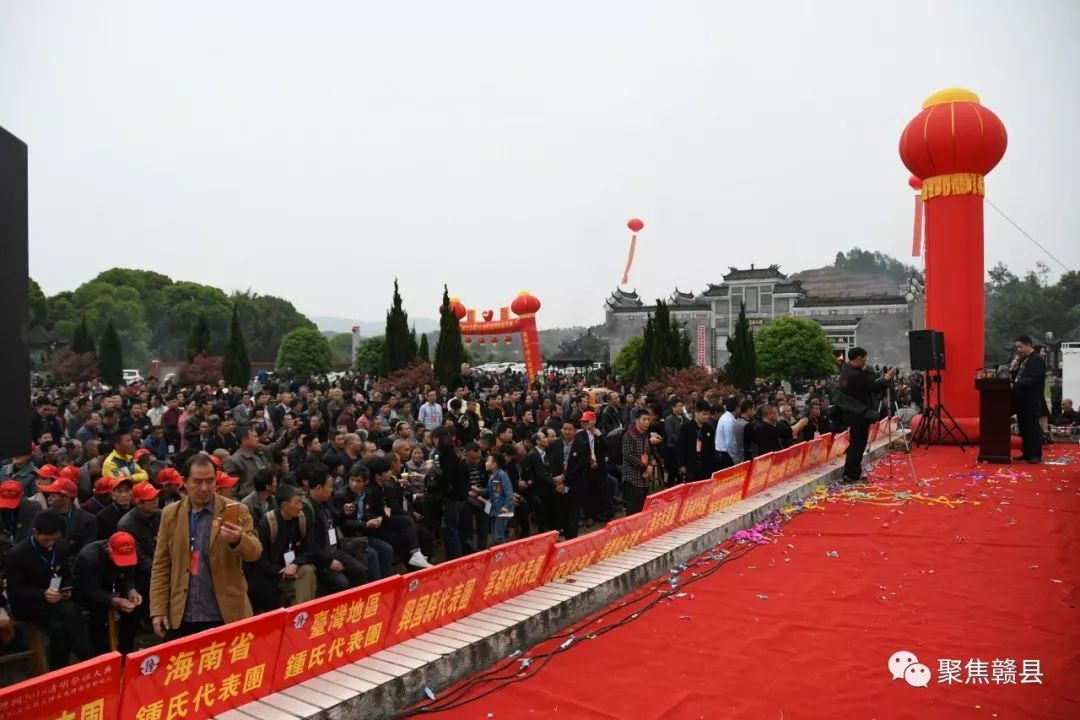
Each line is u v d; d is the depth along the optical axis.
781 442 10.98
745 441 10.71
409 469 8.75
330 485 5.83
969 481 10.60
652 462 9.02
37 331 54.62
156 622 4.47
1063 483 10.19
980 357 14.21
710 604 5.83
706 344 60.72
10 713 2.84
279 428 12.90
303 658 4.02
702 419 10.22
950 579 6.33
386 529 6.96
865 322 57.38
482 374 39.09
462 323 32.41
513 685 4.39
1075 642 4.96
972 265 14.12
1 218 2.72
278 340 77.12
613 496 10.88
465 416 11.58
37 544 5.21
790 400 16.47
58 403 16.36
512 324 31.22
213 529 4.52
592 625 5.42
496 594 5.29
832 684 4.38
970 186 14.06
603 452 10.16
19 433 2.85
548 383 29.27
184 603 4.49
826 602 5.82
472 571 5.05
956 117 13.84
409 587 4.59
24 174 2.91
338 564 5.89
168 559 4.56
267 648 3.84
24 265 2.90
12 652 5.86
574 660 4.78
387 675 4.10
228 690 3.68
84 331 39.97
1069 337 52.47
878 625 5.30
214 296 71.19
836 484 10.80
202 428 10.55
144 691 3.34
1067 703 4.11
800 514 9.00
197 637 3.52
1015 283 73.44
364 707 3.88
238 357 31.91
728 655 4.81
